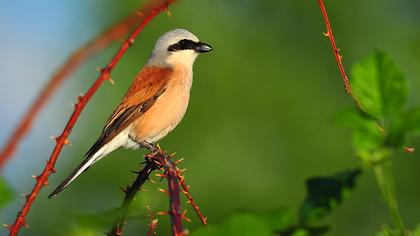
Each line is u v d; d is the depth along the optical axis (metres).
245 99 14.39
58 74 2.85
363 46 14.86
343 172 2.64
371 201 13.31
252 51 14.70
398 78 2.75
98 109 12.91
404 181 13.45
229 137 14.05
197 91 14.21
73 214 2.50
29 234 10.62
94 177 12.60
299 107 14.48
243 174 13.98
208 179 13.77
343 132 14.37
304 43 14.88
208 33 14.49
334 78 14.74
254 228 2.19
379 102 2.72
